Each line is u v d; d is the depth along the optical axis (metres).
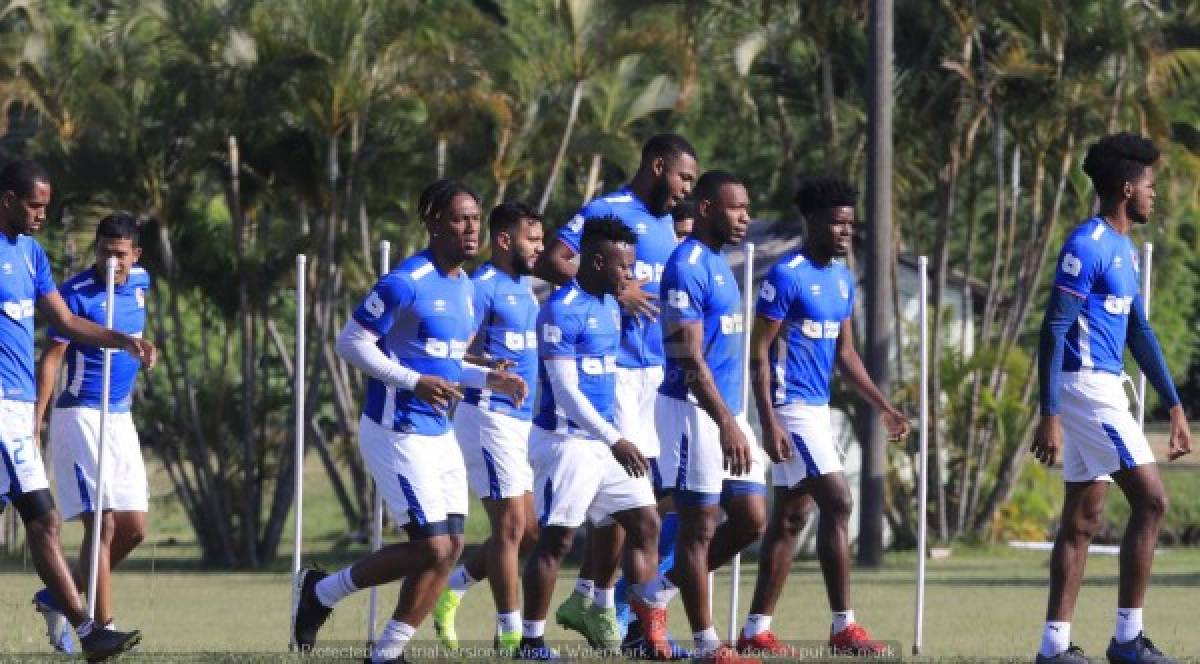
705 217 36.41
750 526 37.19
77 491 40.44
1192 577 73.38
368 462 33.69
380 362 32.88
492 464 38.47
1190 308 172.25
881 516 80.25
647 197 39.41
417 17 88.00
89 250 87.56
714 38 92.06
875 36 77.19
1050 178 102.44
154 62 88.56
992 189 125.75
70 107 86.88
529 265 41.31
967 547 94.06
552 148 93.06
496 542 38.50
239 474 91.50
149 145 87.38
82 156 86.38
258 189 92.75
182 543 107.50
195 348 125.69
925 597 62.31
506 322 40.84
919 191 110.50
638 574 37.22
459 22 89.56
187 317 132.88
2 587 64.44
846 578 37.56
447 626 40.47
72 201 87.81
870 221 78.00
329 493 136.62
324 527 117.62
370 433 33.56
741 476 35.53
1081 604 59.28
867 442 79.88
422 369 33.62
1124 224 35.31
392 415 33.34
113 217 41.00
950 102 91.50
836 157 92.56
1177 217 108.75
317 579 36.53
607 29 89.50
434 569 33.81
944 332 99.06
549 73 90.12
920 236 129.50
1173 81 90.25
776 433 36.41
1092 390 34.69
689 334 35.38
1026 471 99.75
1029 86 91.25
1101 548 92.69
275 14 86.38
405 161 92.06
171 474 91.38
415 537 33.53
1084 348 34.78
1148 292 37.78
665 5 89.69
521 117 90.50
